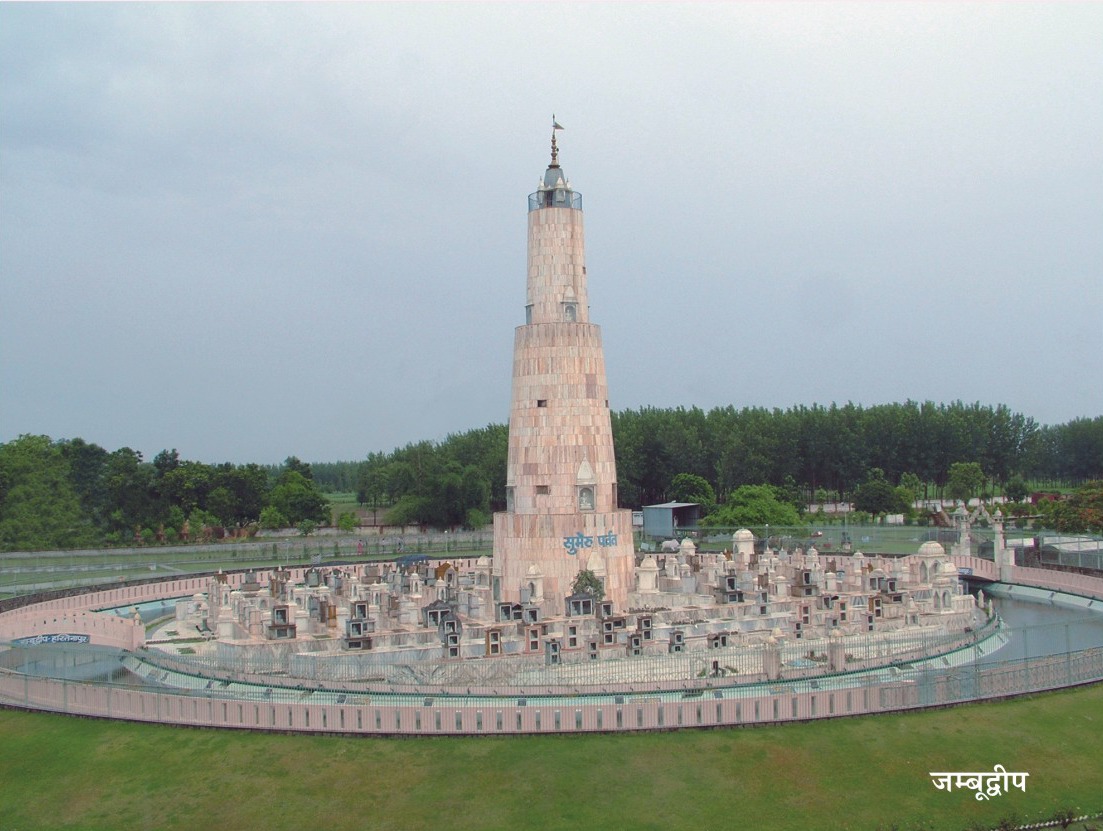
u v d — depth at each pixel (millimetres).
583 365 100312
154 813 60406
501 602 94375
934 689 71188
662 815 58438
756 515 170875
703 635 89125
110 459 193375
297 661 80688
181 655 87750
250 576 132000
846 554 142875
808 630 93875
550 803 59531
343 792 61250
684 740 65500
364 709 67438
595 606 90562
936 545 111750
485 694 75000
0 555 152500
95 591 121062
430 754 64500
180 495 195625
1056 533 151125
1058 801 60031
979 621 100312
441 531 196875
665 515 170000
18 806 61969
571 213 102750
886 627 95750
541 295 102500
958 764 63344
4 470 169625
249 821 59188
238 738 67188
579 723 66750
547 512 99062
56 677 83312
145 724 70000
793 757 63656
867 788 60969
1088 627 101312
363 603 91562
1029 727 67750
